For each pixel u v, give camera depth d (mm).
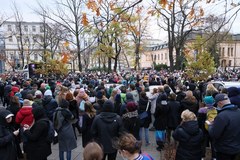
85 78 23109
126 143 3006
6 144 4781
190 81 15961
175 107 7688
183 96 9367
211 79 16328
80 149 8086
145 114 8164
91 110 6320
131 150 2977
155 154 7484
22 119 6098
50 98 8328
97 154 2613
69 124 6332
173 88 15609
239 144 4328
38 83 15852
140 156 3002
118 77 22656
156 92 9703
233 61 73875
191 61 16359
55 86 14469
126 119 6531
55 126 6195
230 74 31047
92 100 9781
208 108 5750
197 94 10242
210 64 16219
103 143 5195
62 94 8859
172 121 7676
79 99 9242
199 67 16297
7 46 71562
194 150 4652
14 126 6727
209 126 4949
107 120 5250
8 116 4777
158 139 7691
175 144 7031
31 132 5023
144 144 8484
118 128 5297
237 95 5488
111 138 5207
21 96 10258
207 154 6523
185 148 4664
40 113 5121
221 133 4301
